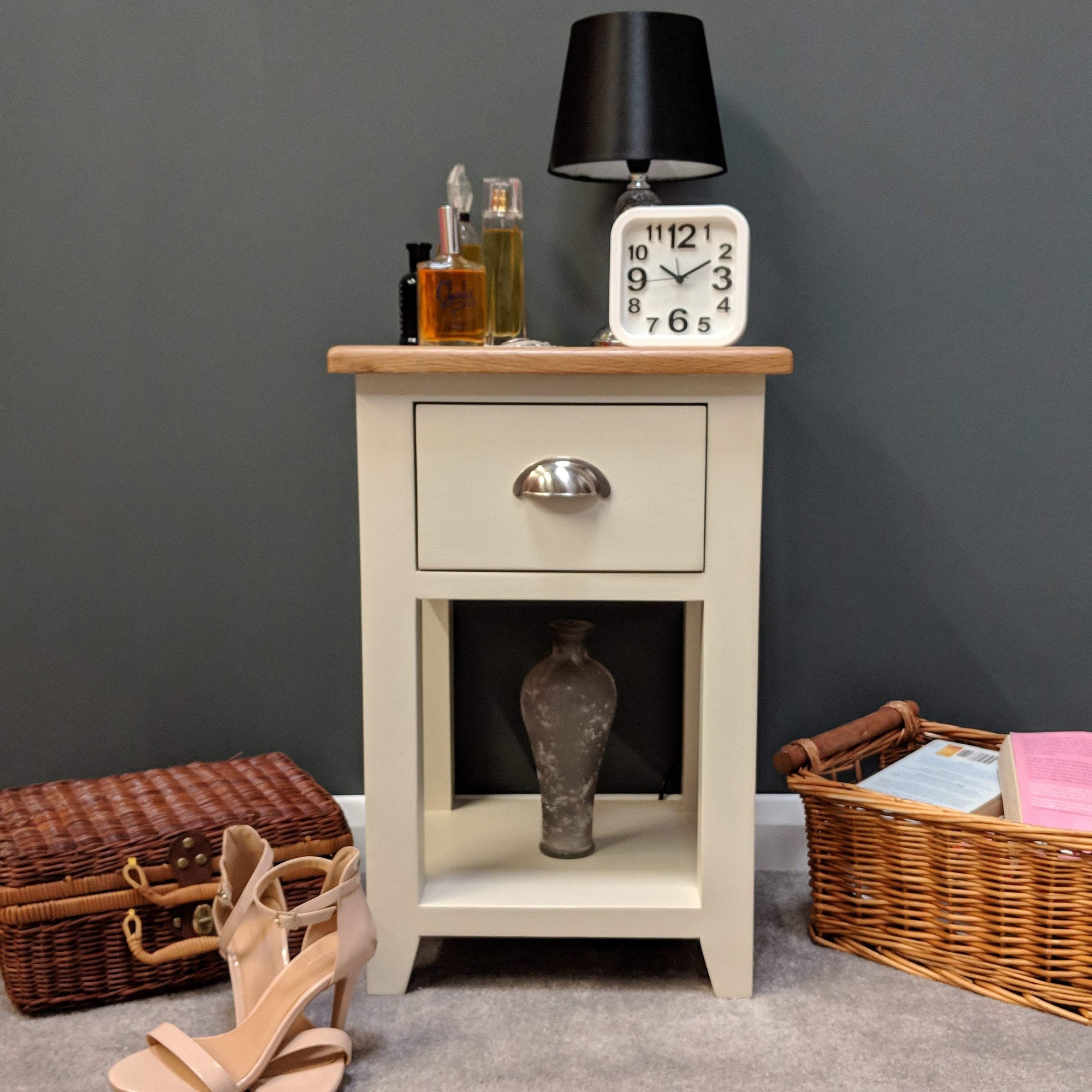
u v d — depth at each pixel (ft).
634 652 4.98
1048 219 4.66
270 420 4.82
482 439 3.47
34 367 4.76
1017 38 4.58
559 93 4.65
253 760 4.55
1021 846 3.65
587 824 4.14
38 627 4.90
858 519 4.86
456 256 3.77
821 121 4.64
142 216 4.70
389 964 3.74
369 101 4.66
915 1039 3.49
